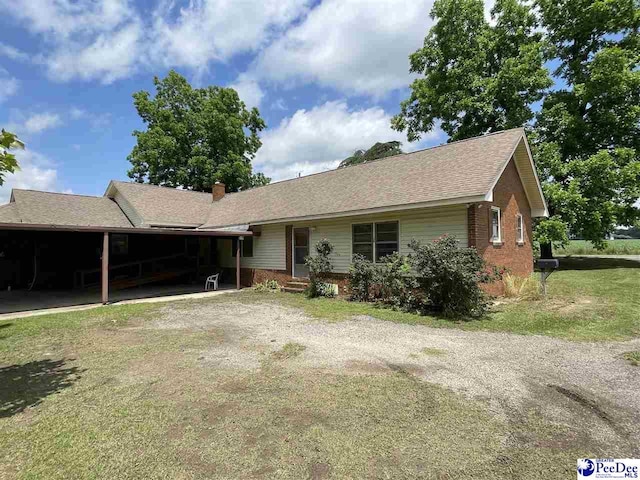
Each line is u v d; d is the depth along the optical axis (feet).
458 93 66.69
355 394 12.87
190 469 8.63
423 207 30.66
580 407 11.63
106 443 9.90
